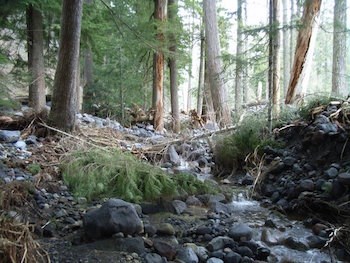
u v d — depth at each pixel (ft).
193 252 8.87
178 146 22.58
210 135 23.45
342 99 16.79
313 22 23.44
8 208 10.41
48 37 29.73
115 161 14.56
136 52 34.81
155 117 33.42
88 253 8.52
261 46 19.51
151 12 34.63
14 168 14.02
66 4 18.10
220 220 11.79
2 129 19.43
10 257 6.89
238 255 8.87
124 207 9.75
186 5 41.93
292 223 11.70
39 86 26.58
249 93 47.55
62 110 19.02
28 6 25.70
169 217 11.87
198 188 14.66
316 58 69.05
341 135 14.05
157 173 14.08
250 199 14.66
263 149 17.51
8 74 25.63
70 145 17.63
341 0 34.55
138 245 8.90
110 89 36.17
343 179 11.71
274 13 18.60
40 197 11.84
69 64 18.67
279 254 9.37
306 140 15.67
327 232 10.38
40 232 9.59
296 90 23.95
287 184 14.15
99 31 29.17
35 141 17.89
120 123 31.50
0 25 25.94
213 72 32.48
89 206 12.05
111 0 34.73
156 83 33.17
